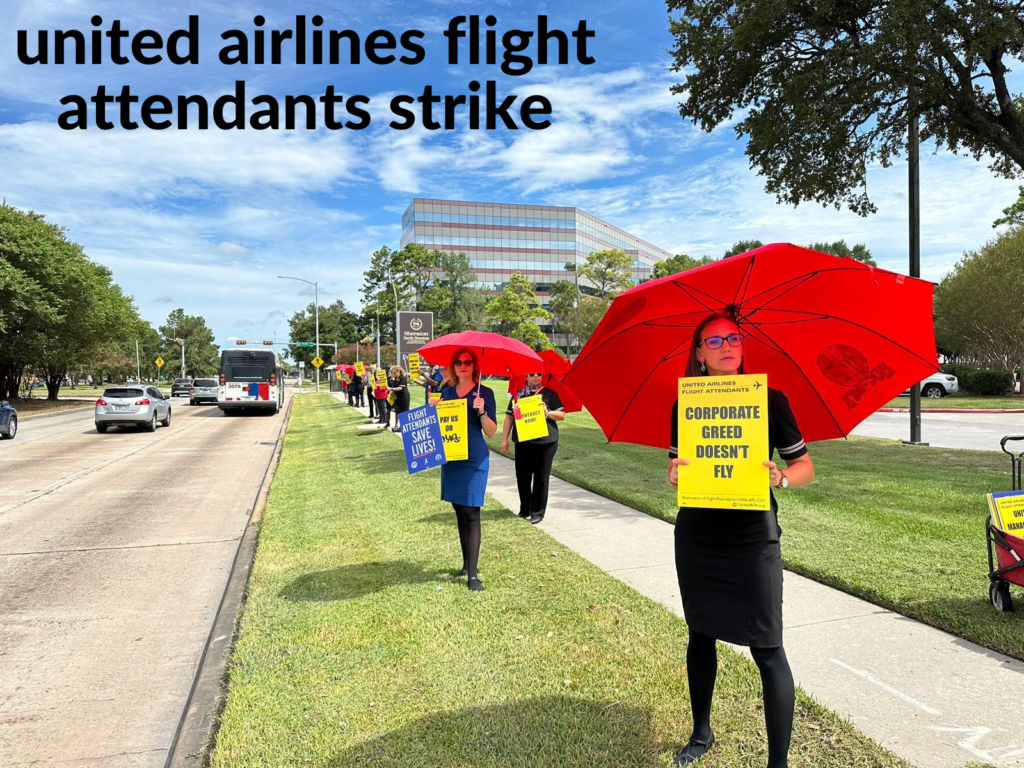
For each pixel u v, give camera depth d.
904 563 5.14
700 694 2.74
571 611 4.48
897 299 2.37
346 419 24.36
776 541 2.46
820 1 10.52
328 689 3.51
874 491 8.00
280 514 8.12
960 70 10.55
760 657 2.46
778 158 13.52
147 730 3.53
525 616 4.43
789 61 12.27
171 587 5.94
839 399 2.80
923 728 2.93
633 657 3.75
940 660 3.61
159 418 24.28
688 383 2.41
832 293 2.41
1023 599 4.31
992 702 3.14
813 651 3.77
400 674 3.66
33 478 12.40
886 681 3.38
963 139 12.93
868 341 2.58
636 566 5.58
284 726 3.16
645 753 2.83
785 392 2.88
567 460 11.74
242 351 31.44
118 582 6.07
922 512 6.86
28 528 8.27
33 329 35.53
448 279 84.94
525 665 3.70
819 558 5.35
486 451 5.13
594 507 8.02
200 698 3.65
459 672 3.65
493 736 3.00
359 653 3.94
